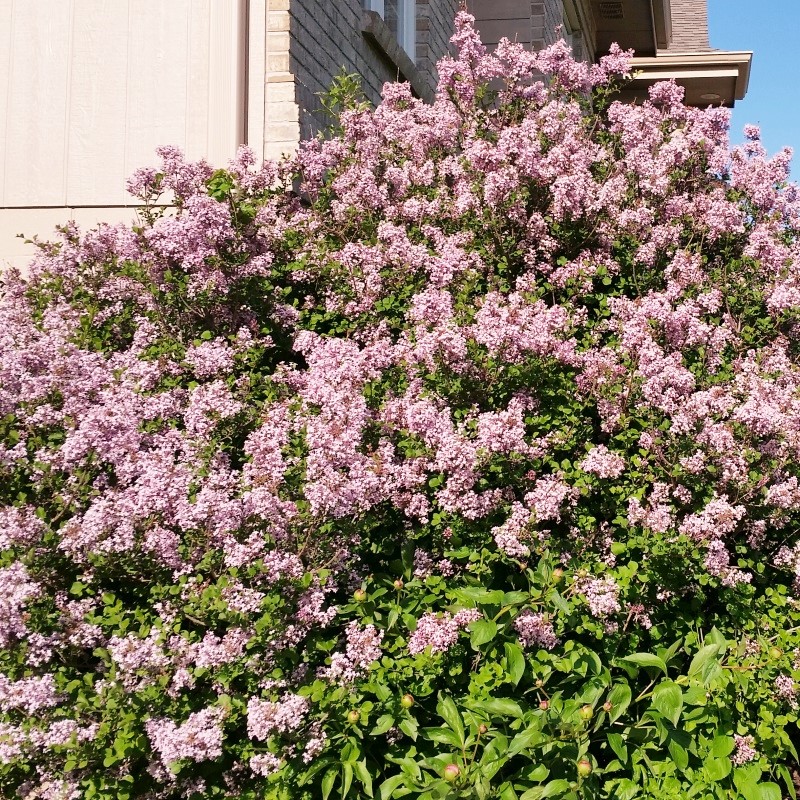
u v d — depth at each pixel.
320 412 3.13
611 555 3.15
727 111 4.92
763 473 3.23
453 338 3.21
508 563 3.11
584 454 3.49
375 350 3.46
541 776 2.63
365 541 3.15
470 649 2.93
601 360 3.49
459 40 5.26
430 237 4.41
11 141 5.60
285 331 4.13
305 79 5.63
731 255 4.46
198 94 5.43
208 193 4.00
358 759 2.62
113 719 2.45
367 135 4.86
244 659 2.53
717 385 3.47
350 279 4.08
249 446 2.90
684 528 3.04
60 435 3.11
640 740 2.93
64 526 2.71
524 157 4.07
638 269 4.23
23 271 5.46
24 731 2.43
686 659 3.27
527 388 3.46
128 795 2.57
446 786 2.47
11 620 2.54
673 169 4.60
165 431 3.22
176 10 5.47
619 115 4.90
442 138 4.97
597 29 15.30
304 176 4.78
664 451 3.32
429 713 2.88
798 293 3.90
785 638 3.05
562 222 4.12
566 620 2.86
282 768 2.55
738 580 3.11
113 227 4.32
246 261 3.94
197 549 2.73
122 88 5.52
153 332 3.75
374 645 2.66
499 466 3.12
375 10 7.38
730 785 2.98
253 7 5.39
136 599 2.91
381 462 3.07
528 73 5.23
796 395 3.37
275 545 2.72
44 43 5.60
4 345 3.27
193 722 2.40
